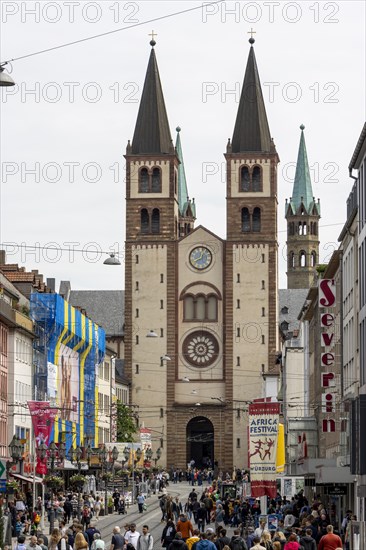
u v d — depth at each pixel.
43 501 107.50
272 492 78.94
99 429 189.50
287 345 166.50
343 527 70.12
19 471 120.69
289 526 68.00
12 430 133.50
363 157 85.19
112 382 198.88
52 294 150.25
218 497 116.19
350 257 96.38
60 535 57.94
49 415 106.50
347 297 99.19
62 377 160.62
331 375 106.00
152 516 120.06
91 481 135.38
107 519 115.56
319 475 82.75
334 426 106.00
